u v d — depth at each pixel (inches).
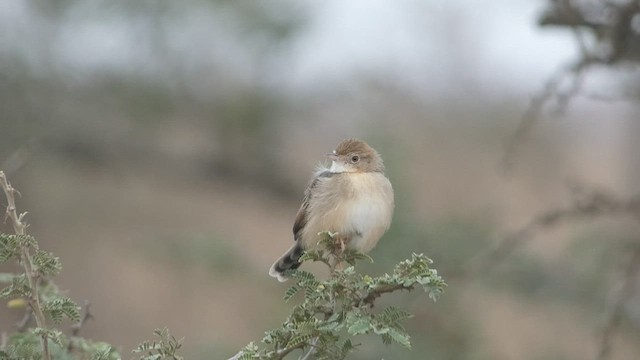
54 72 782.5
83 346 309.9
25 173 777.6
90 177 823.7
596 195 519.2
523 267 689.6
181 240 709.3
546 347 689.0
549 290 689.0
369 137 683.4
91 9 757.3
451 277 554.9
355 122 762.2
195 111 799.1
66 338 309.6
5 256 271.6
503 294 692.1
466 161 802.8
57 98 788.0
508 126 820.6
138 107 789.2
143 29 757.9
